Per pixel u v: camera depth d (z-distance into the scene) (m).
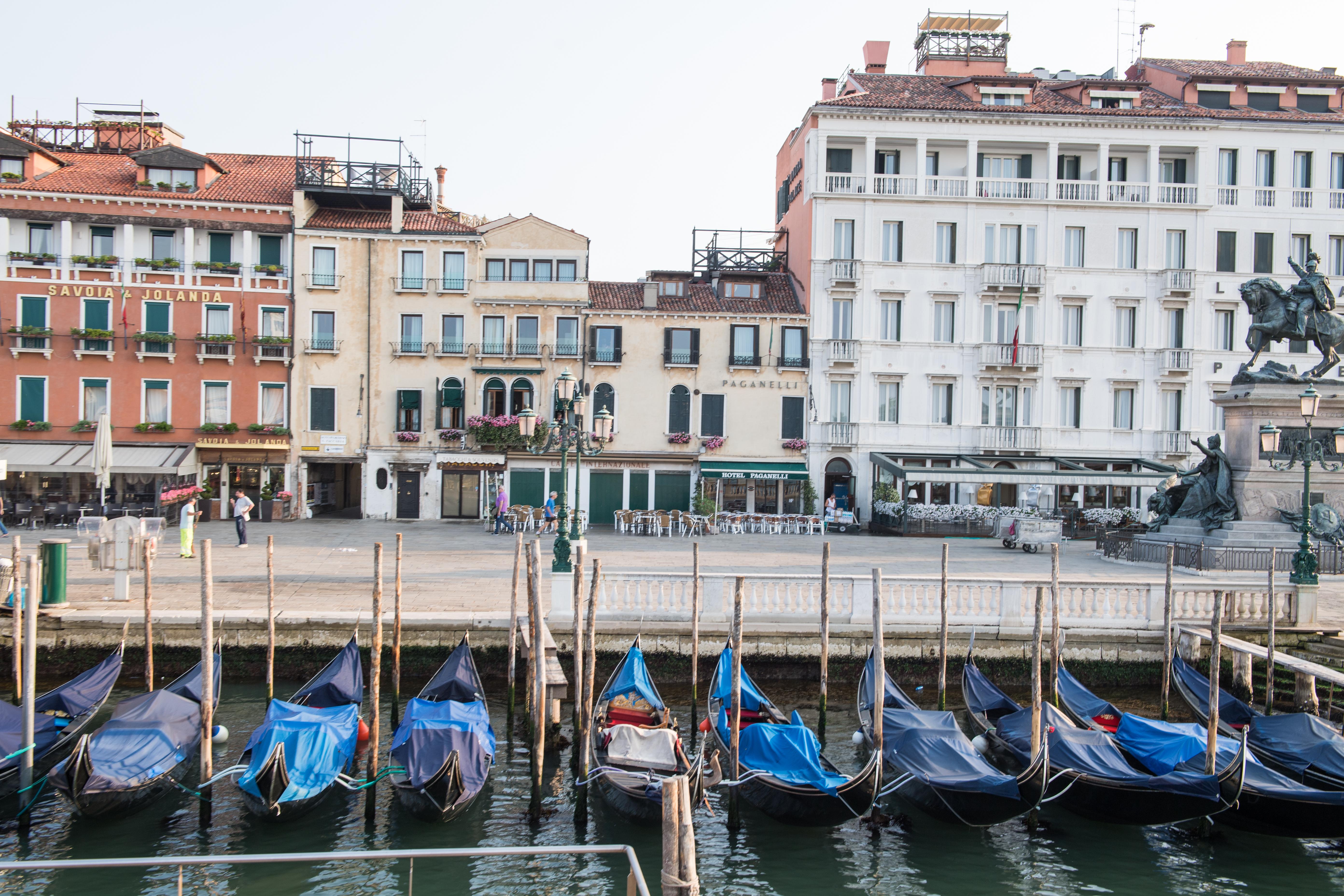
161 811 11.79
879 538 33.78
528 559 14.41
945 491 38.66
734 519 35.44
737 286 40.00
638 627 17.25
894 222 38.72
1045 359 38.75
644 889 6.54
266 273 36.41
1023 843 11.52
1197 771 11.95
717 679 14.79
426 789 11.10
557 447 36.22
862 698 14.52
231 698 16.12
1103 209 38.91
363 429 37.03
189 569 22.05
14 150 35.16
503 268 37.75
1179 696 17.08
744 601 17.16
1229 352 39.09
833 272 38.12
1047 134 38.94
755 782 11.78
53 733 12.55
